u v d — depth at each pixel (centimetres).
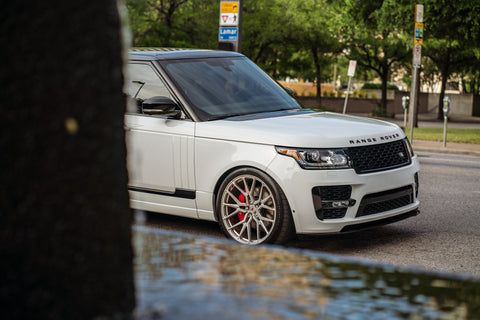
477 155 1630
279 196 506
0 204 125
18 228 124
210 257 178
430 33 2475
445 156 1541
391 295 148
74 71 124
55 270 124
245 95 606
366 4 2667
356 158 517
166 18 2991
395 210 545
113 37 129
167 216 666
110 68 128
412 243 559
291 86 6512
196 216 558
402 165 552
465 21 2264
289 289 152
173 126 562
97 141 126
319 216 504
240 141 526
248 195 527
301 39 3772
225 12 1280
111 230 128
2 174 124
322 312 137
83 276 125
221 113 570
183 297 145
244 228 531
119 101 131
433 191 873
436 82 5738
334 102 5100
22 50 123
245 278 159
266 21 3619
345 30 3750
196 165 548
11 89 124
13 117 124
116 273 129
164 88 580
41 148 123
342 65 4725
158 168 571
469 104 5150
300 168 499
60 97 123
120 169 131
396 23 2414
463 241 569
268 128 524
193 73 600
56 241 124
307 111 612
